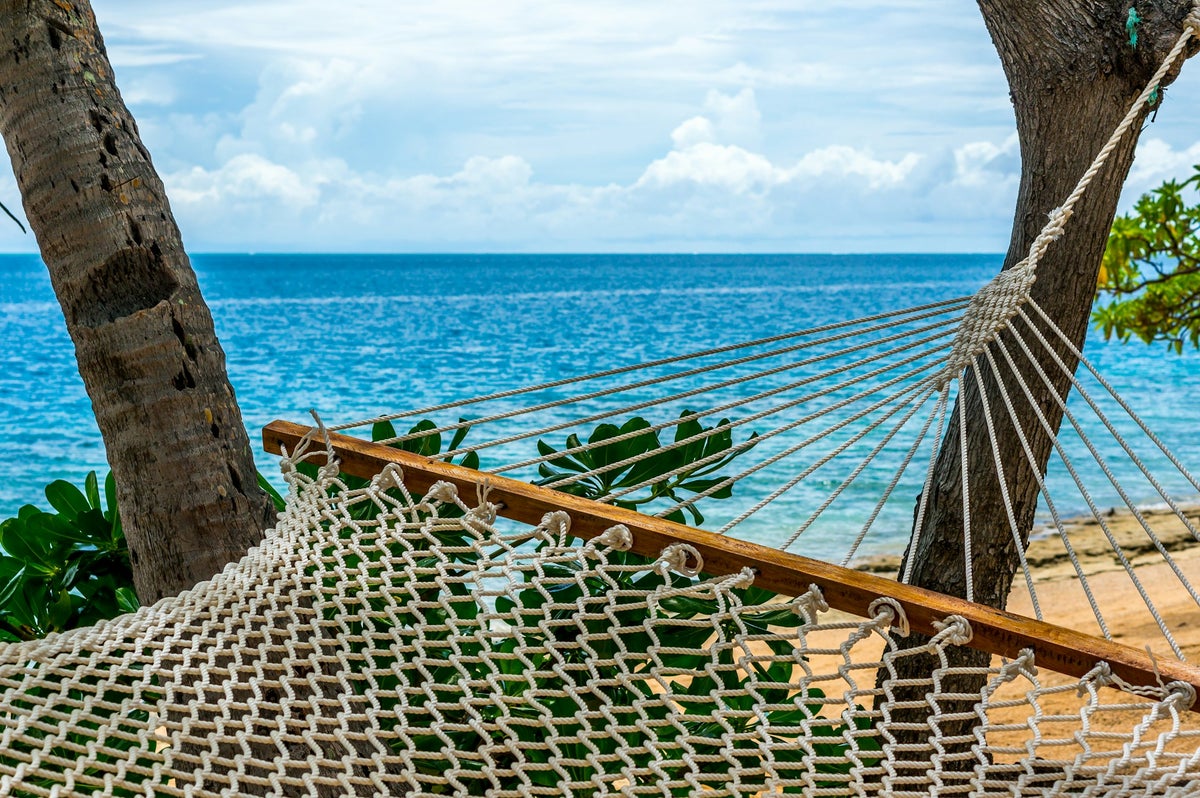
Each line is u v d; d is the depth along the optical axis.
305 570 1.83
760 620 2.12
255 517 1.95
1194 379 20.84
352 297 48.62
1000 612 1.60
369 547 1.82
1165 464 13.88
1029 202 2.67
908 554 2.29
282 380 23.48
